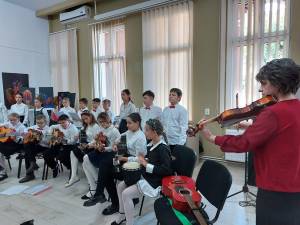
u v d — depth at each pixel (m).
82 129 3.45
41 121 3.77
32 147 3.60
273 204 1.04
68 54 6.25
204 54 4.33
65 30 6.23
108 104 4.96
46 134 3.64
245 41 3.96
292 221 1.03
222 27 4.10
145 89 4.98
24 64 6.16
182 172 2.17
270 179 1.04
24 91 5.73
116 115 5.52
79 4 5.72
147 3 4.71
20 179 3.59
